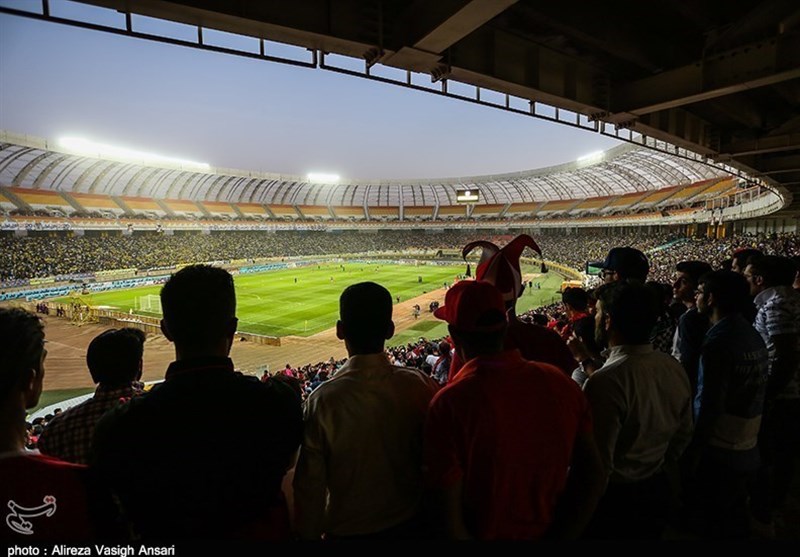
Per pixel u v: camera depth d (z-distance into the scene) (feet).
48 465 5.57
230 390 5.96
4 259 163.43
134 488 5.46
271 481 6.10
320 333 96.02
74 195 225.97
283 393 6.69
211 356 6.20
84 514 5.55
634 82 29.76
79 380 65.46
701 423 10.43
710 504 11.18
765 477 13.32
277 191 328.49
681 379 9.27
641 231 237.66
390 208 373.20
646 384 8.70
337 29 19.04
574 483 7.54
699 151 41.73
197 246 249.34
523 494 6.77
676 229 213.05
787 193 74.74
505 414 6.63
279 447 6.19
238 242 279.69
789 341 12.48
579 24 23.13
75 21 14.74
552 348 10.28
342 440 7.20
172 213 264.52
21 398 5.73
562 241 267.39
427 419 7.07
